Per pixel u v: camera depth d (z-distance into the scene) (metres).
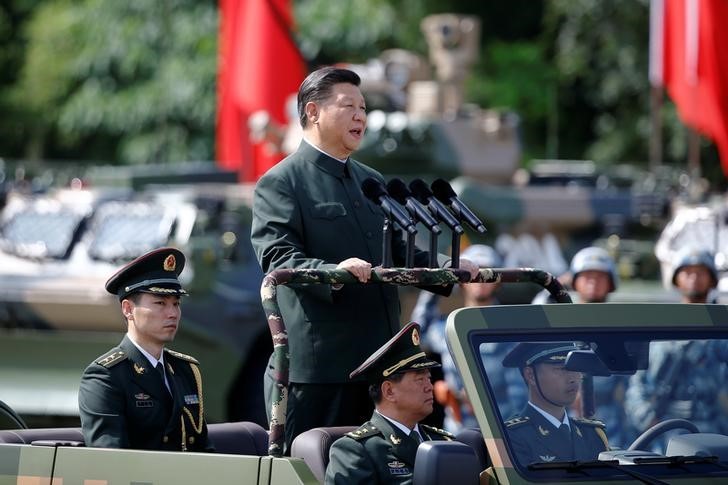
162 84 104.00
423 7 108.38
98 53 106.75
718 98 64.44
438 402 38.16
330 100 24.39
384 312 24.33
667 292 53.00
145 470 20.94
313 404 24.03
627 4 103.44
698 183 64.00
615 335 21.08
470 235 58.75
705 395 21.19
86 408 23.19
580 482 19.66
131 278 23.86
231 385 51.56
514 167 64.06
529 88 109.12
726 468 20.50
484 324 20.52
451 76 64.56
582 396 20.62
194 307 50.47
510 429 19.97
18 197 55.81
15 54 125.00
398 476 20.97
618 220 59.84
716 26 63.94
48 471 21.66
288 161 24.59
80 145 118.56
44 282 50.31
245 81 65.44
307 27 101.94
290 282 21.38
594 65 107.00
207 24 104.62
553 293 24.36
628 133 107.50
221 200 52.66
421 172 62.81
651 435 20.83
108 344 49.91
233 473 20.30
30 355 50.00
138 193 55.47
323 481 21.78
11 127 120.00
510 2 113.69
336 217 24.27
